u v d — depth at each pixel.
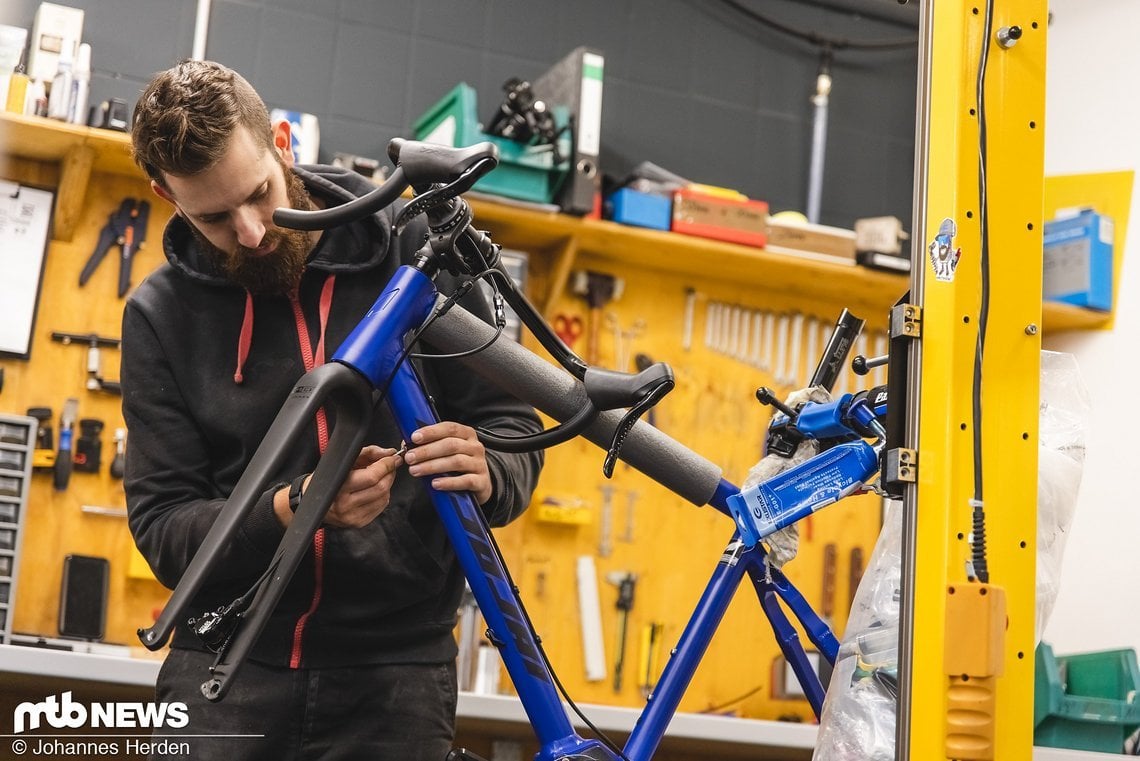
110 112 3.43
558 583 3.91
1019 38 1.48
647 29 4.34
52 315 3.50
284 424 1.35
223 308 1.75
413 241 1.80
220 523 1.31
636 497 4.05
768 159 4.42
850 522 4.23
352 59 3.95
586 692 3.88
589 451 4.03
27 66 3.52
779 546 1.63
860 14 4.61
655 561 4.03
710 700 4.01
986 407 1.42
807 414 1.66
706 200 3.94
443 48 4.06
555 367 1.54
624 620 3.95
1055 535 1.58
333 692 1.66
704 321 4.20
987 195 1.44
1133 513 4.14
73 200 3.47
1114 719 3.43
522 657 1.44
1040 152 1.48
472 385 1.75
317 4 3.93
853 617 1.60
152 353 1.74
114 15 3.71
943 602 1.34
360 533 1.66
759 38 4.47
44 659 2.60
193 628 1.33
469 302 1.75
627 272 4.13
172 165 1.55
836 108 4.55
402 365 1.47
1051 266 4.36
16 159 3.52
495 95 4.10
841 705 1.55
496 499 1.61
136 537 1.68
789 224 4.04
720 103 4.39
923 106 1.48
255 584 1.35
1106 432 4.25
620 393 1.42
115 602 3.44
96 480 3.47
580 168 3.75
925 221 1.45
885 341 4.41
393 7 4.02
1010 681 1.40
